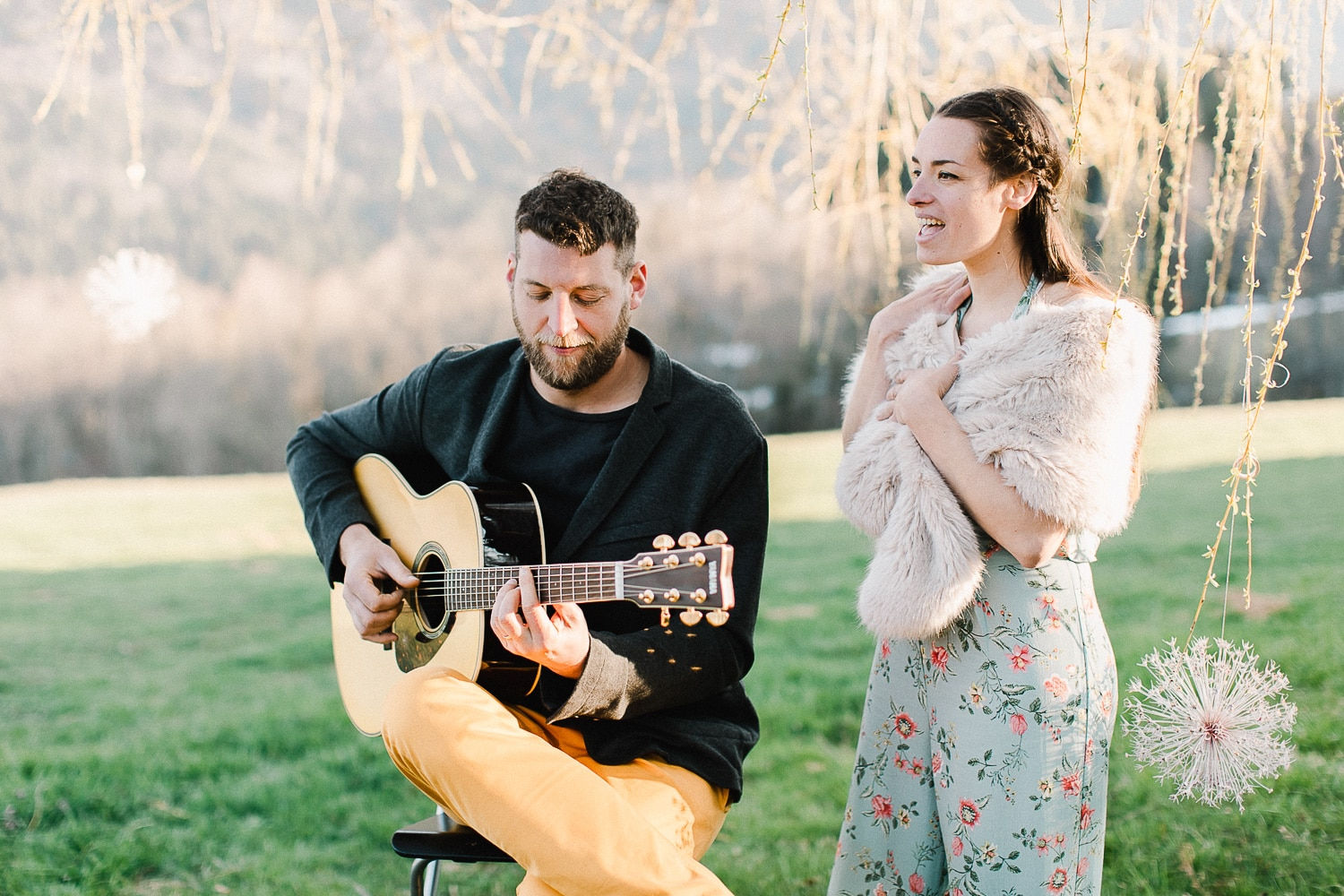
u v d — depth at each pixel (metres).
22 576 8.20
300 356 14.16
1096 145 2.37
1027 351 1.84
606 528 2.18
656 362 2.24
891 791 2.10
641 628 2.17
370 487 2.58
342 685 2.62
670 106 2.76
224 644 6.24
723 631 2.12
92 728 4.67
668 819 1.94
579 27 2.71
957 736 1.93
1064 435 1.79
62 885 3.15
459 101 6.76
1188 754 1.87
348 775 4.05
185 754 4.25
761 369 12.57
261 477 13.59
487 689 2.15
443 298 14.20
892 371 2.12
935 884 2.10
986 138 1.89
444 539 2.29
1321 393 11.02
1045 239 1.96
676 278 12.36
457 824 2.08
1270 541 6.49
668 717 2.13
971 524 1.87
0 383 13.45
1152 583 5.79
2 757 4.21
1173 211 1.88
